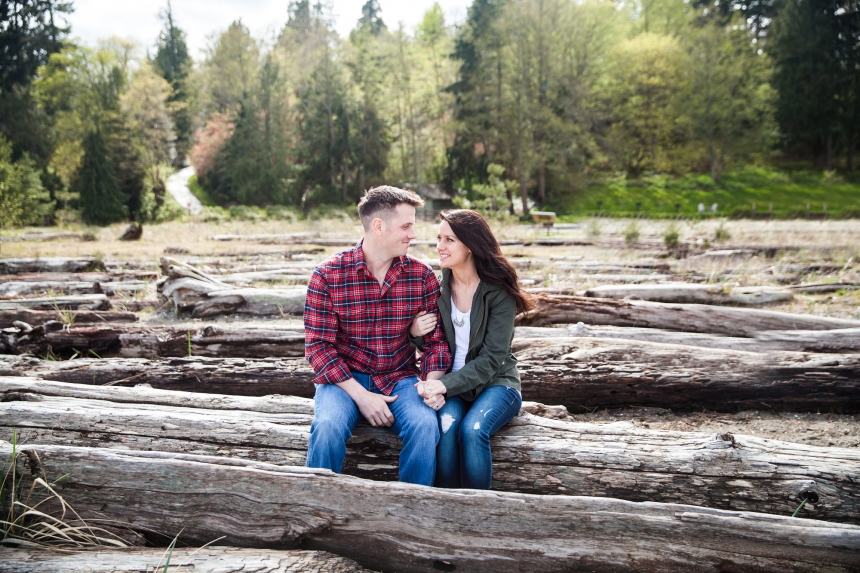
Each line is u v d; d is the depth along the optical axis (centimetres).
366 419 304
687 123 4803
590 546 229
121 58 5891
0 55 4956
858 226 2194
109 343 498
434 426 276
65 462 251
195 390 423
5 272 946
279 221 2872
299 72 5834
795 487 267
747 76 4909
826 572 222
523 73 4366
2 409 304
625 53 4966
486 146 4562
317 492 242
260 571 213
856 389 419
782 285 905
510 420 310
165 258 662
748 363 433
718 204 4219
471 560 229
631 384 430
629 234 1578
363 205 291
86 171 3750
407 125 4881
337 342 308
